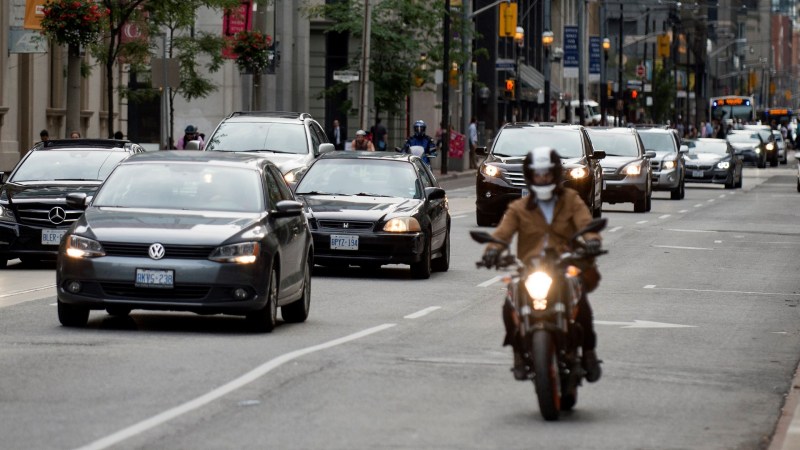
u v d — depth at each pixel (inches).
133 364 1341.0
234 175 1686.8
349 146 5280.5
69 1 3376.0
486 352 1464.1
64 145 2527.1
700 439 1059.9
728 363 1450.5
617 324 1743.4
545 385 1070.4
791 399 1239.5
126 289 1550.2
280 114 3070.9
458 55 6658.5
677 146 4923.7
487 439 1031.6
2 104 4126.5
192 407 1130.0
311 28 6668.3
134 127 5905.5
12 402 1143.0
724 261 2664.9
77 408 1120.2
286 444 999.0
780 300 2065.7
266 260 1569.9
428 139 3949.3
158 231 1562.5
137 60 4394.7
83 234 1572.3
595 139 4210.1
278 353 1428.4
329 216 2220.7
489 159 3454.7
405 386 1249.4
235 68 5900.6
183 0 3890.3
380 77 6136.8
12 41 3905.0
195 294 1550.2
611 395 1238.3
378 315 1788.9
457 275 2342.5
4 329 1585.9
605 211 4188.0
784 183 6333.7
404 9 6220.5
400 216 2224.4
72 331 1573.6
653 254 2778.1
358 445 1001.5
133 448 975.0
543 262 1088.2
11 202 2346.2
